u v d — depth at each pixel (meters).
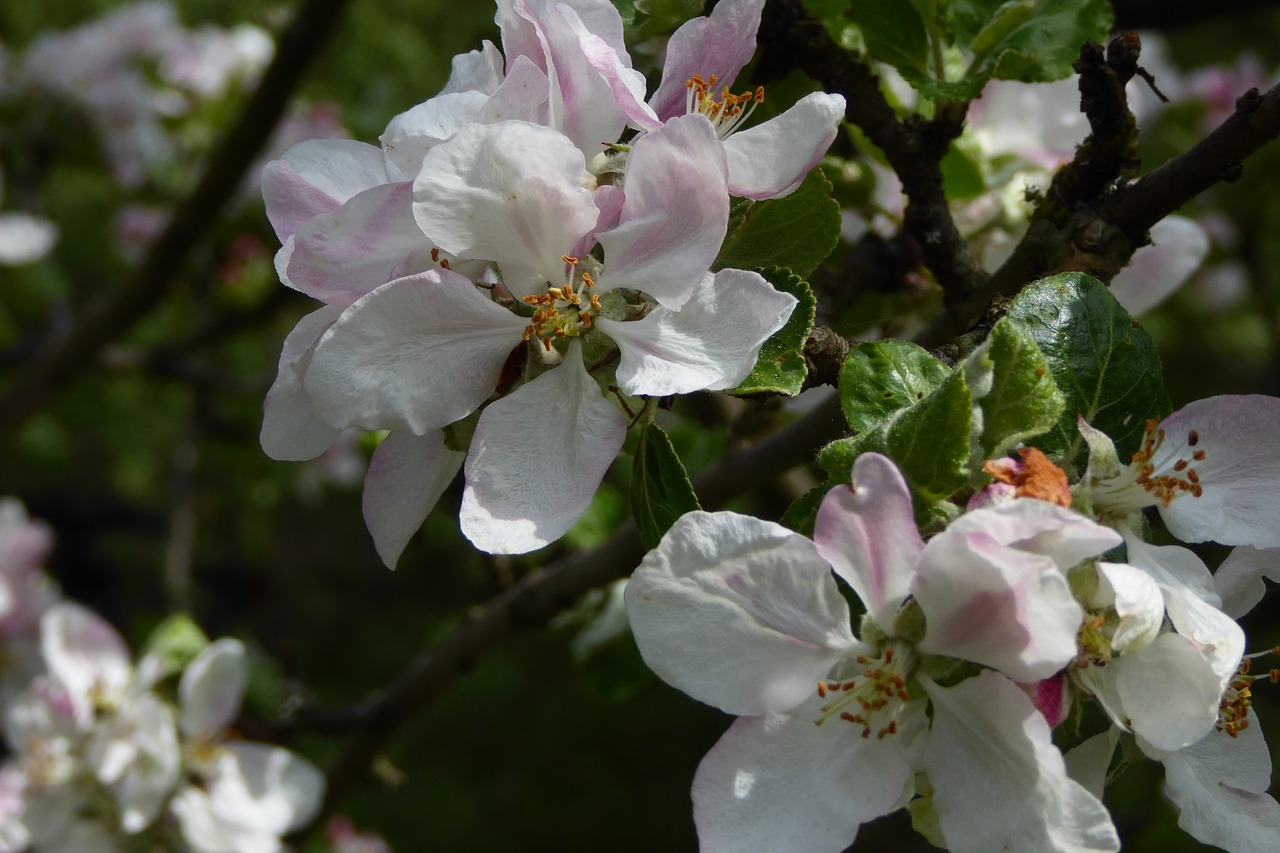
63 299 0.94
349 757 0.52
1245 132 0.35
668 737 1.61
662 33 0.38
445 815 1.51
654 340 0.32
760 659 0.32
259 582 1.68
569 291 0.32
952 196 0.41
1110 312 0.34
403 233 0.33
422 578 1.81
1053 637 0.31
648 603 0.32
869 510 0.31
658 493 0.33
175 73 0.86
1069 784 0.31
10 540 0.75
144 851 0.51
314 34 0.60
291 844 0.54
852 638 0.32
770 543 0.31
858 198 0.42
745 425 0.43
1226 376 1.10
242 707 0.58
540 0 0.33
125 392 1.54
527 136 0.32
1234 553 0.33
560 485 0.32
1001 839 0.31
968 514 0.30
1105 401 0.33
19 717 0.52
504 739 1.60
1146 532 0.32
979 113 0.42
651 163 0.32
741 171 0.33
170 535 0.81
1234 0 0.61
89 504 1.83
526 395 0.32
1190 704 0.31
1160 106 0.74
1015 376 0.32
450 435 0.33
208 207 0.67
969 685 0.31
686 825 1.50
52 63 0.87
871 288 0.43
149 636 0.62
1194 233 0.41
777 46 0.38
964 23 0.39
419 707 0.50
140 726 0.50
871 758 0.32
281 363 0.33
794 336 0.32
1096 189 0.36
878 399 0.33
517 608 0.46
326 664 1.72
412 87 1.36
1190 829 0.33
